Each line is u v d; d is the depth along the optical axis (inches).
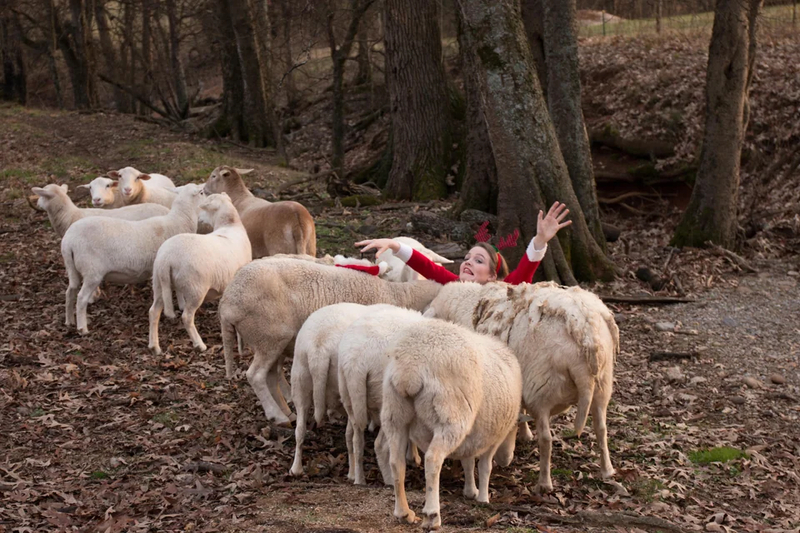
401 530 159.6
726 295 390.6
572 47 442.9
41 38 1443.2
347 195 593.9
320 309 212.2
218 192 411.8
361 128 952.9
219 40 992.2
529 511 177.6
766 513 194.5
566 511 185.8
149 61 1365.7
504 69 396.2
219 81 1537.9
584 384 188.7
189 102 1322.6
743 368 307.3
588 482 207.9
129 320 344.2
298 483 197.6
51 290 390.3
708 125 457.4
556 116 447.5
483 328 201.6
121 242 326.6
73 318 332.2
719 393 283.3
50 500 192.2
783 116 580.1
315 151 940.0
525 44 402.3
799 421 259.0
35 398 257.6
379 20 918.4
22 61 1362.0
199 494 193.2
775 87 607.8
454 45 997.2
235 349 309.3
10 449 221.6
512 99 397.1
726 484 211.2
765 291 393.4
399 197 604.1
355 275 242.5
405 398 161.0
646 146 596.7
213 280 304.7
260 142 940.0
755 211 504.7
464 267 231.8
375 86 1024.9
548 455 195.6
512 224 397.4
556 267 394.3
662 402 274.2
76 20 1224.2
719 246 450.0
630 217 575.5
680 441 237.9
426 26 596.7
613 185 599.5
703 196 461.1
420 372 158.6
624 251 468.4
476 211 465.7
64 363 290.4
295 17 715.4
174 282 299.1
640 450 230.5
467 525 166.7
